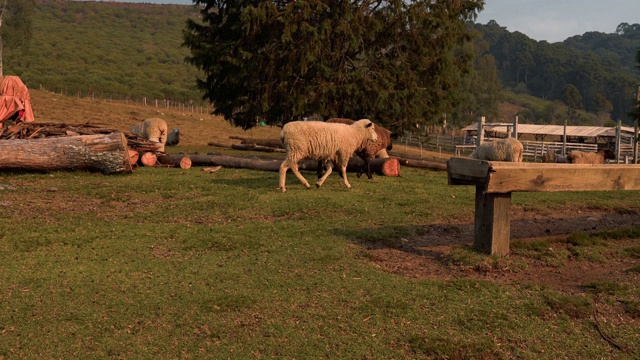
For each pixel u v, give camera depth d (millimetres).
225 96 19812
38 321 3713
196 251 5539
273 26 17188
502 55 193125
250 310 4020
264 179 11031
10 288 4285
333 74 17578
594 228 7484
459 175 5379
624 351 3621
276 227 6695
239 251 5566
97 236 5977
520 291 4598
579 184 5398
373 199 8875
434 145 45031
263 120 20375
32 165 10844
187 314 3916
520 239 6402
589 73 154750
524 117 126375
